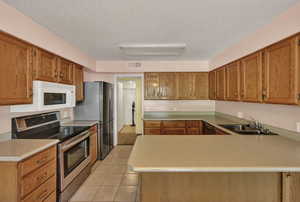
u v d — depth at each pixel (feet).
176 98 14.51
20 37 6.31
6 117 7.07
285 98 5.85
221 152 5.33
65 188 7.62
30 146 6.07
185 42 9.70
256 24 7.32
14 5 5.83
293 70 5.49
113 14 6.52
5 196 5.12
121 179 10.02
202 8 6.09
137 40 9.37
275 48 6.39
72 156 8.38
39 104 7.12
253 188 5.13
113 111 16.28
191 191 5.21
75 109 12.98
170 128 13.60
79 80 11.65
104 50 11.23
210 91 13.88
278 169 4.24
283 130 7.34
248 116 10.05
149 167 4.29
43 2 5.68
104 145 13.29
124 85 27.20
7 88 5.72
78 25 7.48
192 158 4.84
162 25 7.50
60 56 8.90
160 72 14.52
